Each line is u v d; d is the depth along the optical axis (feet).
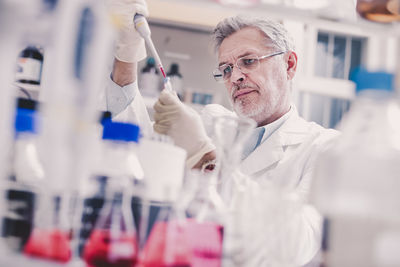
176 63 9.84
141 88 8.99
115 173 2.15
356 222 1.83
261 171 5.08
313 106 10.24
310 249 2.74
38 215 1.96
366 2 2.39
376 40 2.43
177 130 3.35
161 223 2.06
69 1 1.65
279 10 2.20
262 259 2.13
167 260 1.93
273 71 6.02
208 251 2.13
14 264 1.61
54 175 1.90
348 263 1.83
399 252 1.75
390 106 1.93
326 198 1.99
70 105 1.76
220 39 6.42
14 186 2.09
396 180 1.82
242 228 2.15
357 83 1.92
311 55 9.79
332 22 2.26
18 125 2.12
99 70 1.79
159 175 2.35
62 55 1.67
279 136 5.43
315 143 5.23
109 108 5.34
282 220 2.15
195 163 3.24
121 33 4.43
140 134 2.44
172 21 9.63
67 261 1.88
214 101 9.58
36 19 1.62
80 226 2.28
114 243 1.90
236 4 2.15
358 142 1.92
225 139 2.61
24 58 6.50
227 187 2.53
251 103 5.97
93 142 2.06
